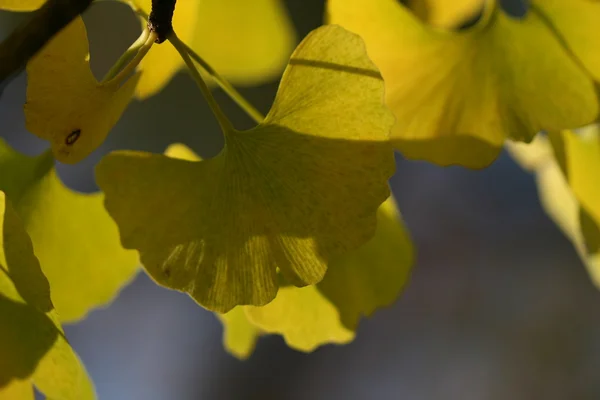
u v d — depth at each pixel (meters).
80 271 0.47
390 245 0.47
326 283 0.46
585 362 1.42
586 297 1.44
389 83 0.45
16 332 0.41
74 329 1.35
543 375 1.43
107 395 1.36
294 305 0.45
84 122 0.41
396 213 0.47
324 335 0.45
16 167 0.46
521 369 1.45
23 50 0.41
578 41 0.45
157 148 0.97
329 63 0.41
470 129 0.45
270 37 0.53
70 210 0.46
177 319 1.44
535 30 0.45
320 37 0.41
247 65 0.54
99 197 0.47
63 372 0.41
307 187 0.42
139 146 0.98
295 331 0.45
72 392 0.41
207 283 0.42
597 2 0.45
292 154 0.42
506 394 1.44
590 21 0.45
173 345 1.45
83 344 1.36
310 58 0.41
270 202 0.42
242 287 0.42
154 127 0.97
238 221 0.42
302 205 0.42
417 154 0.45
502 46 0.45
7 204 0.41
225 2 0.52
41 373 0.41
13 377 0.41
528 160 0.51
